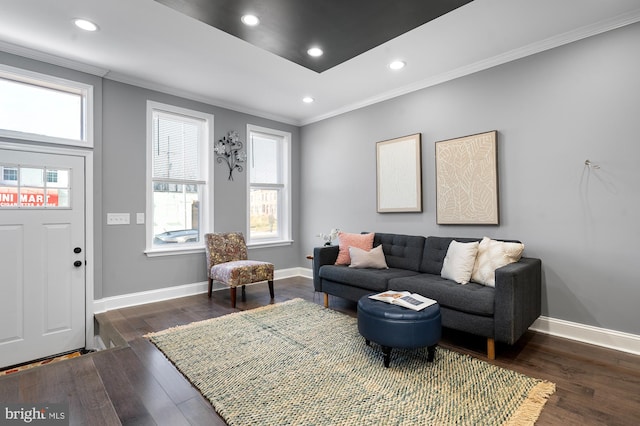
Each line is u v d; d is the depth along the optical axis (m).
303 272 5.34
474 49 2.98
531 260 2.73
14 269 2.83
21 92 2.99
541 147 2.88
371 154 4.34
